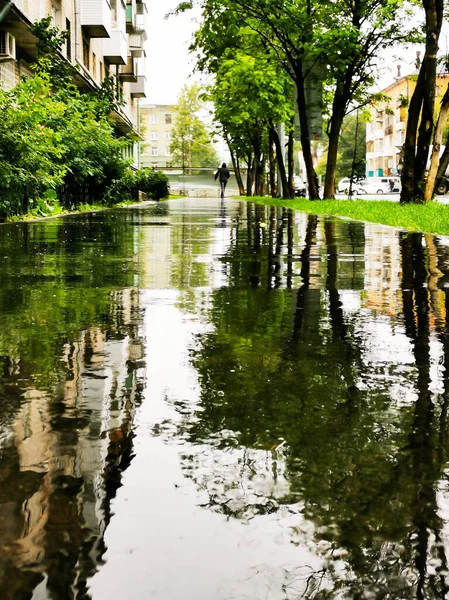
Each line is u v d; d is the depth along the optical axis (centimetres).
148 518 142
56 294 489
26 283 545
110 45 4434
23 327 369
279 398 237
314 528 139
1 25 2277
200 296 485
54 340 336
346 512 146
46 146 1491
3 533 135
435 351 317
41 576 120
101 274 605
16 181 1341
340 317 407
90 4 3550
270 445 189
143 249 855
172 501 151
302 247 898
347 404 230
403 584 120
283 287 532
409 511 147
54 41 2350
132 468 170
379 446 189
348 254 803
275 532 137
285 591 117
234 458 178
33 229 1245
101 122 2553
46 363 288
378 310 432
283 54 3300
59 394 240
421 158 2003
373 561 127
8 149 1327
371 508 149
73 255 772
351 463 175
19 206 1571
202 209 2606
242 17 2956
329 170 3072
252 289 520
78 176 2162
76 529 137
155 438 194
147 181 4888
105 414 217
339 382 260
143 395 239
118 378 263
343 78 2912
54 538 133
